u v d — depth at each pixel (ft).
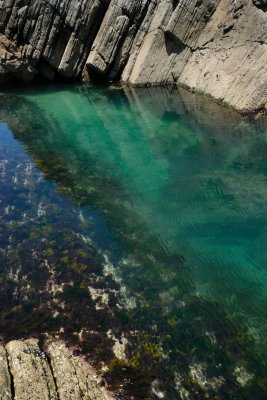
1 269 36.78
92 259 38.40
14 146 66.49
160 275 36.14
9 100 97.50
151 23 104.53
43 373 23.98
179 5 94.22
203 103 86.99
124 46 108.47
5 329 29.71
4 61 100.94
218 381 25.80
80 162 60.44
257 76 73.51
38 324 30.32
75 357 26.94
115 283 35.12
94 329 29.89
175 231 42.45
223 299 33.09
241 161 55.93
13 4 95.40
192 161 58.03
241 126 69.31
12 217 44.88
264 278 35.22
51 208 47.06
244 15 81.66
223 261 37.52
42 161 60.54
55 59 107.96
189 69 103.91
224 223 42.91
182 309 32.07
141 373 26.07
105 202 48.55
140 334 29.50
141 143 67.10
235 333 29.63
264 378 26.02
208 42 97.35
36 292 34.01
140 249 39.86
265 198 46.14
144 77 106.83
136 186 52.26
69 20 101.50
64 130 75.15
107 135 71.92
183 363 27.04
